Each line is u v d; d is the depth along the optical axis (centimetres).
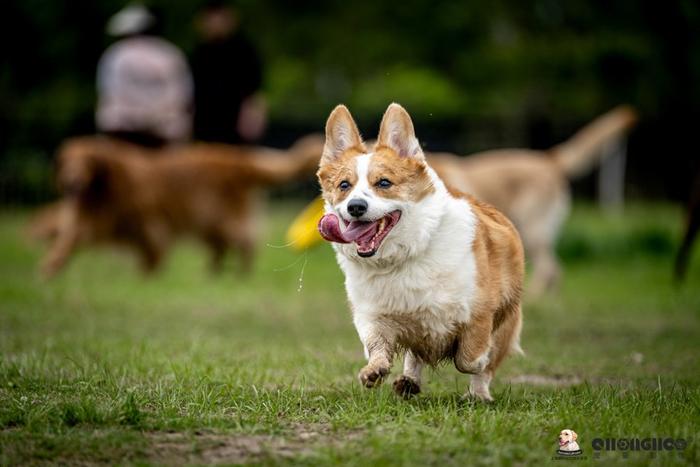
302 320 1206
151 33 1767
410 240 649
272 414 620
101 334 1044
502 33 3491
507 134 2973
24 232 2170
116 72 1731
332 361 866
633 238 2006
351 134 709
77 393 683
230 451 541
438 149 2981
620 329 1126
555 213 1585
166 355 877
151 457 531
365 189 651
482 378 705
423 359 689
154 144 1753
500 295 690
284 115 3073
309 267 1859
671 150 3020
